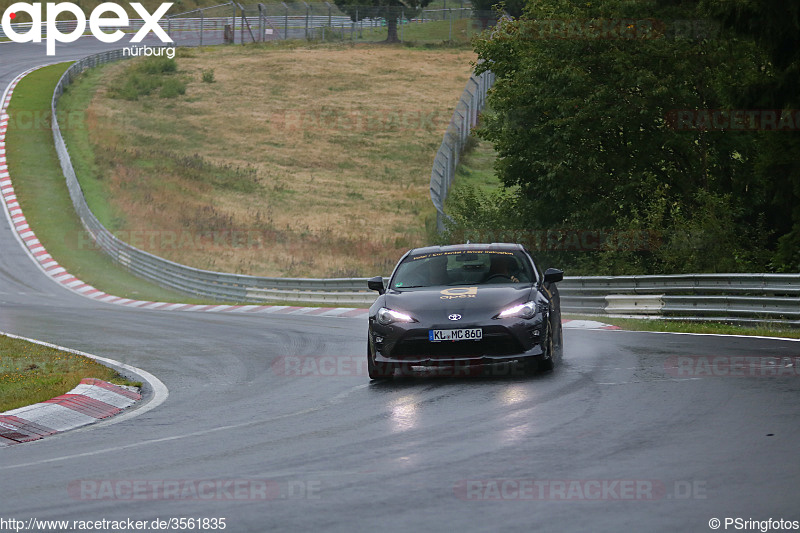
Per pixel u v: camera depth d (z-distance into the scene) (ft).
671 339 167.22
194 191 643.04
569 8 341.82
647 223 298.76
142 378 155.12
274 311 319.47
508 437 91.71
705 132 321.73
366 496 71.46
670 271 278.05
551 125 345.72
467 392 121.19
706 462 77.56
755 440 84.79
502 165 362.33
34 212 587.27
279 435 100.22
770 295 202.59
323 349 183.93
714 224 278.87
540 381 126.52
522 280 142.82
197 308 353.51
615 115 320.29
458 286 141.18
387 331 131.44
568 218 357.61
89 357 179.42
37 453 97.66
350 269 459.32
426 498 70.13
